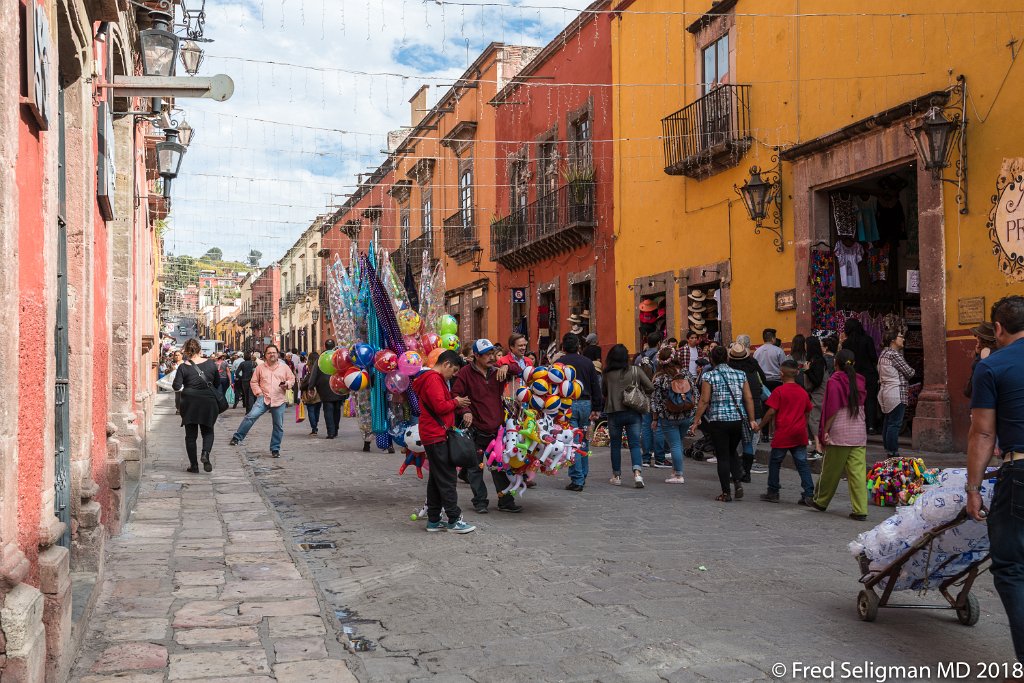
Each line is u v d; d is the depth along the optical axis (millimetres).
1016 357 3723
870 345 11562
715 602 5043
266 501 8781
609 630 4551
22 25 3398
